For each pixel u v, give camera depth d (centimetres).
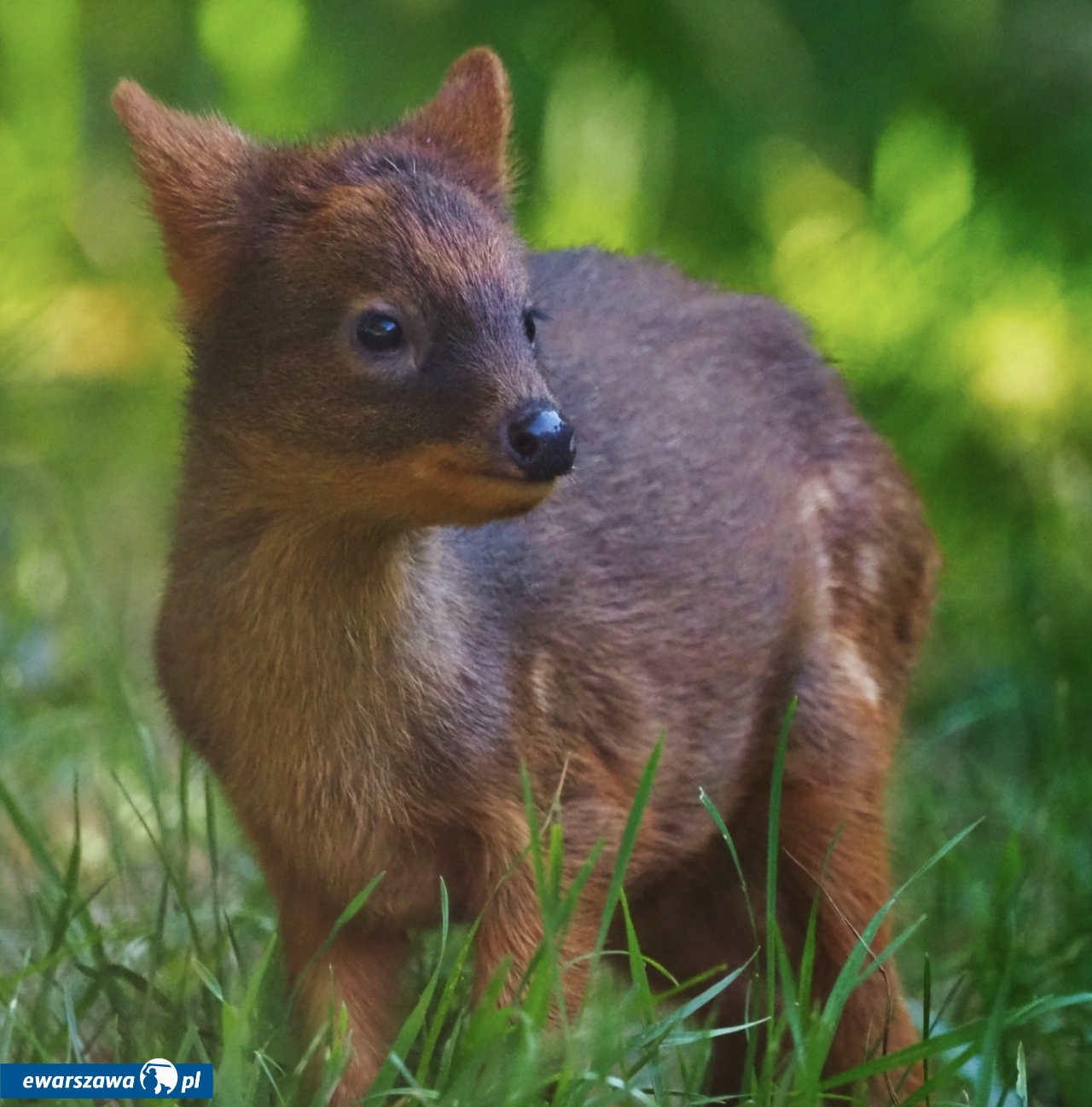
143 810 1177
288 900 880
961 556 1553
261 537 840
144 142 871
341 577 830
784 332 1033
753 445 981
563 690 888
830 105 1939
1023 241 1836
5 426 1617
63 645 1383
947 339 1750
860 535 1023
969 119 1881
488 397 798
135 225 1998
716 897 1009
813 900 910
